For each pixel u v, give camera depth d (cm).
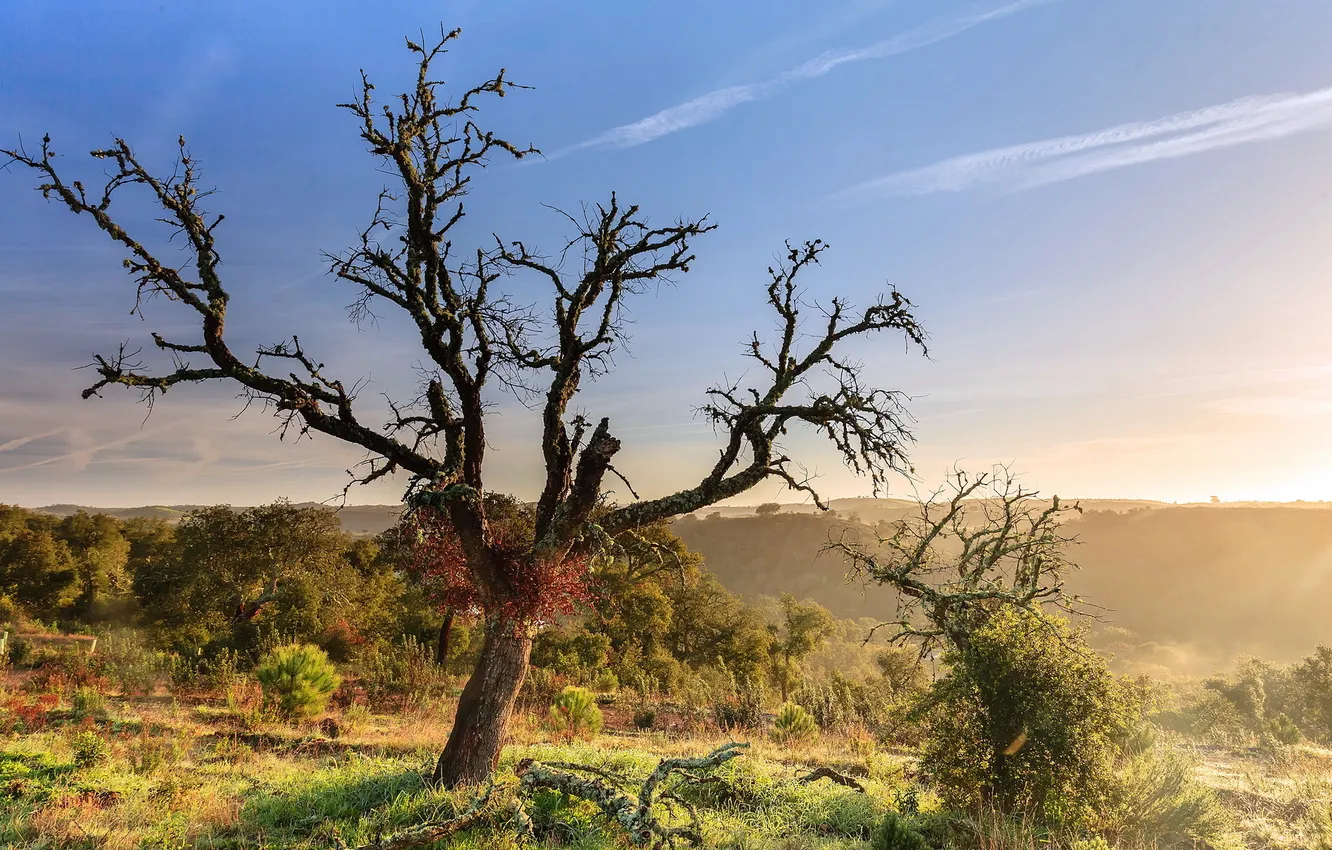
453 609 941
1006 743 841
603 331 927
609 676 2611
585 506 873
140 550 5781
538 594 856
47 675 1623
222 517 2817
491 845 627
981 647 885
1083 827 784
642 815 645
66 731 1050
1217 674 6194
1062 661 853
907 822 792
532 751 1081
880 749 1432
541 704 1936
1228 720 2786
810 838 714
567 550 904
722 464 924
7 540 4850
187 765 933
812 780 948
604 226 944
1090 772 812
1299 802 1004
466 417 891
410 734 1340
